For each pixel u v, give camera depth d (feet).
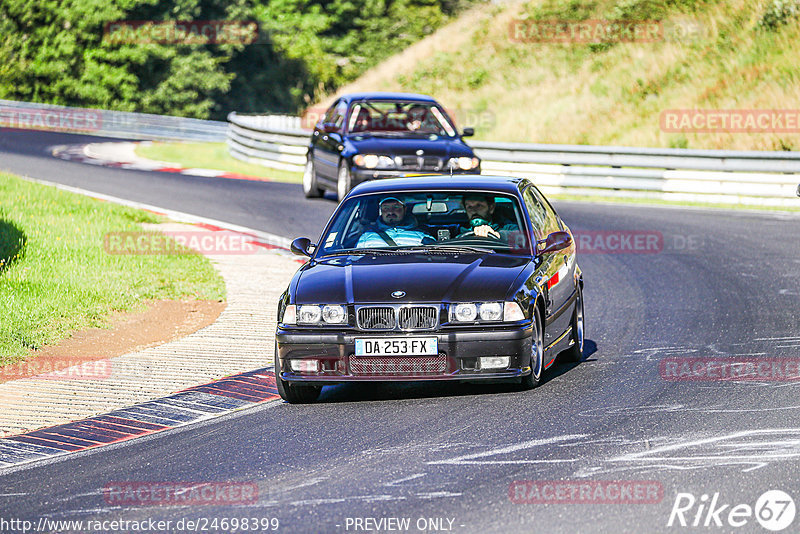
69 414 100.12
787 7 400.06
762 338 125.29
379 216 113.91
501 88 453.58
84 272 161.68
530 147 296.10
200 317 143.84
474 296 98.99
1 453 88.48
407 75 498.69
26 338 126.72
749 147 341.00
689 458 78.74
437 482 74.95
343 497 72.43
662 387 102.53
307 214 234.99
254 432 91.86
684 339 126.52
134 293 153.28
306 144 325.62
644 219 236.43
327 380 98.68
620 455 80.02
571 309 116.88
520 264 105.70
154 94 654.12
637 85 401.90
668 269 177.68
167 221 224.33
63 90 651.66
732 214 245.86
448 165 228.22
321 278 103.71
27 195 228.02
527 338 99.14
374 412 97.14
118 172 310.45
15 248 171.73
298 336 98.99
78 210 217.97
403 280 101.19
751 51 391.86
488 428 89.20
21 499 75.87
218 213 235.40
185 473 80.38
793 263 179.01
